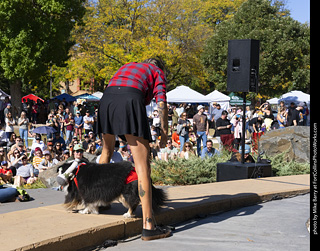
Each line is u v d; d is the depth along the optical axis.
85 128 21.08
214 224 4.94
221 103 31.81
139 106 4.12
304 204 6.18
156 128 15.50
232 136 15.17
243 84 8.42
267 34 39.22
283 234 4.49
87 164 4.45
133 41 39.53
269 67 39.81
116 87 4.22
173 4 40.78
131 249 3.98
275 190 6.65
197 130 15.76
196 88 54.62
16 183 10.32
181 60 42.03
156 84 4.36
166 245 4.07
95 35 39.47
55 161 11.78
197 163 9.13
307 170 9.94
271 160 10.13
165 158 12.75
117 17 40.72
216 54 42.62
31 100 35.59
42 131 15.92
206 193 6.21
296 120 18.94
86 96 40.06
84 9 32.19
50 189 8.20
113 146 4.76
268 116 17.56
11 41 28.97
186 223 5.00
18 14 29.22
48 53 31.17
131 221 4.39
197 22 45.03
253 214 5.48
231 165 8.34
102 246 4.07
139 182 4.18
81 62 39.62
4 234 3.79
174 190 6.46
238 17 42.31
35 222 4.24
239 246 4.04
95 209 4.61
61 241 3.72
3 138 16.55
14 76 29.77
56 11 29.41
